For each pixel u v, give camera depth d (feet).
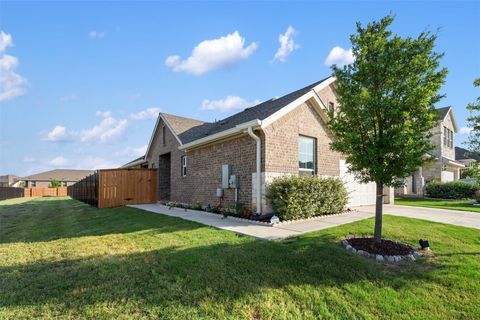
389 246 19.38
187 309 11.92
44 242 23.40
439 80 18.53
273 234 23.32
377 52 19.79
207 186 42.63
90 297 12.98
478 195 52.65
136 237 23.91
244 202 34.65
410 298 13.04
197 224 28.73
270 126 33.06
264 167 32.24
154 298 12.79
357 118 19.49
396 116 18.49
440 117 18.95
